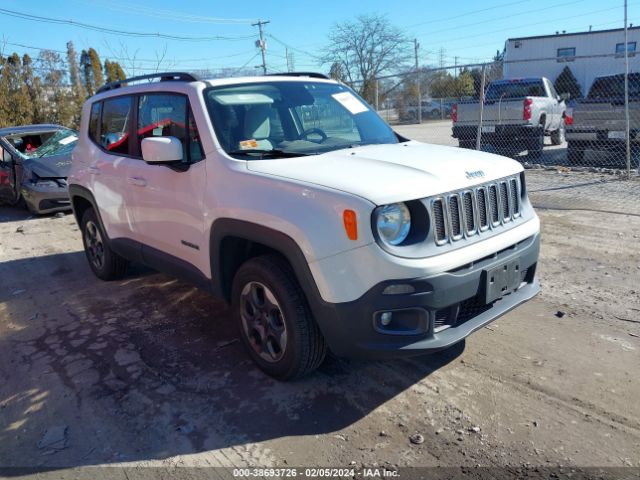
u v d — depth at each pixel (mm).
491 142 12750
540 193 8930
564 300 4637
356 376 3635
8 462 2973
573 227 6844
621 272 5203
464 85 26547
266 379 3658
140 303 5129
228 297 3891
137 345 4266
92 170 5309
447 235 3039
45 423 3314
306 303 3279
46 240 7961
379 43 38281
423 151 3787
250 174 3449
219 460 2902
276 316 3482
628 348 3795
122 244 5043
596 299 4621
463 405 3250
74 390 3664
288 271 3328
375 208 2834
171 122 4207
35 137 10867
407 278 2848
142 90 4613
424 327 2951
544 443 2885
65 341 4422
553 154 13859
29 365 4051
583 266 5430
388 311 2893
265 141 3943
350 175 3125
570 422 3043
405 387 3479
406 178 3037
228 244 3727
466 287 3059
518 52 31781
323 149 3938
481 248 3150
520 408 3191
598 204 7926
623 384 3373
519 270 3445
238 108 4016
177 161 3859
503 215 3451
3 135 10352
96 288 5629
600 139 10914
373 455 2875
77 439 3143
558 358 3713
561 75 28891
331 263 2965
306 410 3295
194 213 3900
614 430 2955
